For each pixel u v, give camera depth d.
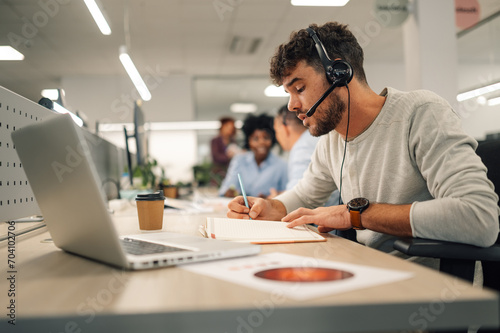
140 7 4.16
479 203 0.76
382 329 0.39
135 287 0.47
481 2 4.09
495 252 0.73
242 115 10.41
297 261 0.60
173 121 6.93
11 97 0.94
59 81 6.79
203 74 6.91
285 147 2.38
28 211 1.03
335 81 0.98
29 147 0.65
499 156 0.99
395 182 1.06
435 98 1.03
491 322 0.40
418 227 0.79
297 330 0.38
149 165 2.73
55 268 0.60
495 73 6.81
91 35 4.84
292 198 1.29
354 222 0.89
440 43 3.49
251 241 0.80
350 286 0.44
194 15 4.41
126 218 1.45
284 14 4.44
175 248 0.66
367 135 1.10
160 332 0.38
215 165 5.25
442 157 0.90
